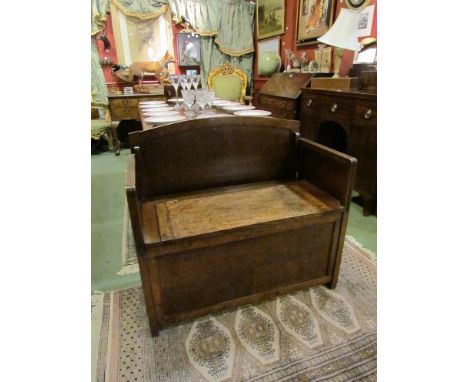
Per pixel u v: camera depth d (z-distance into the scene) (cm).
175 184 131
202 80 415
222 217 111
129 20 364
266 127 136
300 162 145
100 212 220
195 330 117
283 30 363
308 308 127
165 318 112
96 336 115
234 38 413
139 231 93
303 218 113
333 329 117
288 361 105
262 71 365
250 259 115
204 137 128
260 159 142
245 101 360
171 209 117
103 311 127
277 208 117
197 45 397
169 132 121
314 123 249
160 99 360
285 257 121
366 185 202
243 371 101
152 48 383
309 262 128
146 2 362
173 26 385
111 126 355
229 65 349
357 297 133
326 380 99
